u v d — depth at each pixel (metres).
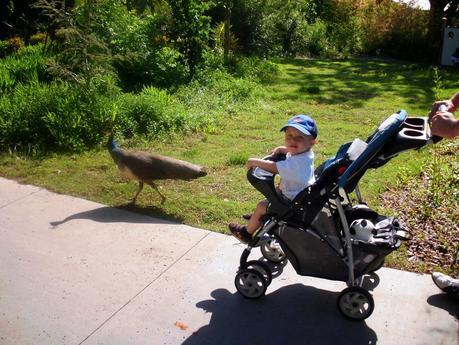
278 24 16.09
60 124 7.26
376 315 3.79
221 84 10.55
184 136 7.96
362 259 3.71
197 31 11.30
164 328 3.70
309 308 3.90
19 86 8.31
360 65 14.56
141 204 5.65
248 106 9.62
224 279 4.27
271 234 4.00
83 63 8.12
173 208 5.51
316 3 18.45
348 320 3.75
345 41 16.75
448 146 7.25
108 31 10.38
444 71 13.42
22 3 14.26
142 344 3.54
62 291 4.12
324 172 3.59
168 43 11.34
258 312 3.86
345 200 4.17
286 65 14.39
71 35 8.40
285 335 3.62
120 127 7.73
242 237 4.23
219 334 3.63
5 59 10.31
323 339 3.57
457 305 3.89
